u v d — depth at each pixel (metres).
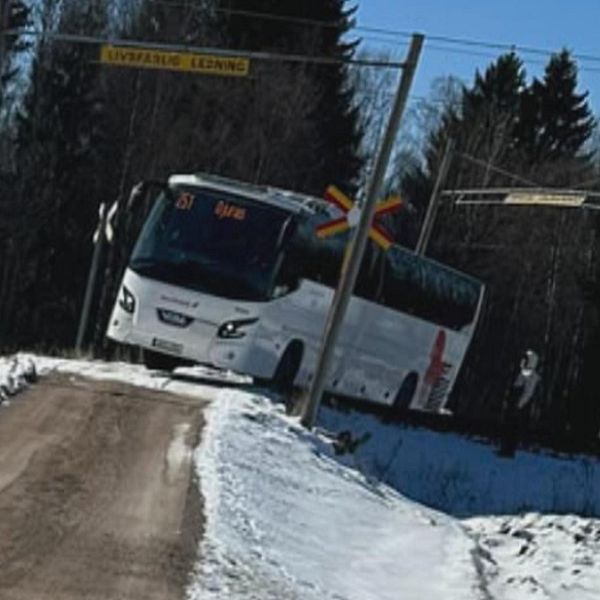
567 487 41.81
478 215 100.69
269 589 15.51
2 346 73.50
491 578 22.08
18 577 14.39
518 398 43.72
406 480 38.03
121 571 15.16
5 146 83.81
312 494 23.30
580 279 93.94
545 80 113.38
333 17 92.69
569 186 102.81
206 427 25.89
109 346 45.03
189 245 35.28
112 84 83.56
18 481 19.16
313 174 91.12
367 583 18.38
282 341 36.38
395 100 29.17
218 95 87.50
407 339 47.03
